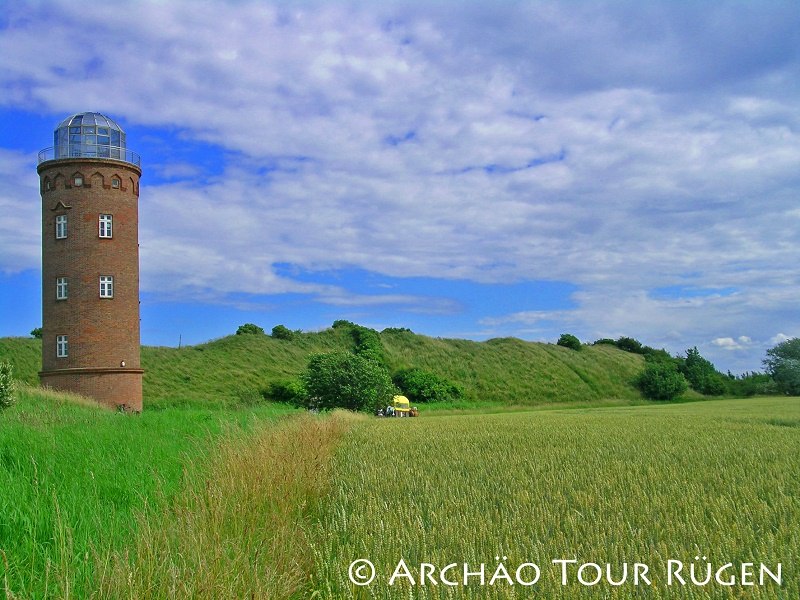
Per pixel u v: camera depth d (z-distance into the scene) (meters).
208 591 5.34
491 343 98.00
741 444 18.89
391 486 10.82
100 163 42.53
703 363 97.38
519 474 12.24
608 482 11.02
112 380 41.97
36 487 7.75
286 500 8.93
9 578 5.35
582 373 90.75
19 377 58.09
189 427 19.69
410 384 74.25
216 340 79.06
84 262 41.94
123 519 7.26
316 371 47.03
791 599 5.68
